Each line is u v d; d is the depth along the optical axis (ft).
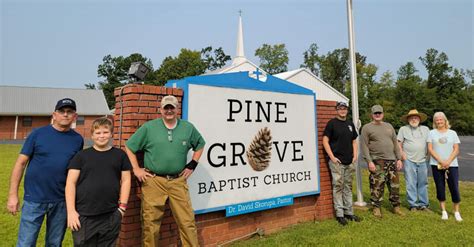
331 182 17.69
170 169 10.26
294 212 15.94
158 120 10.52
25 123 105.50
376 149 18.17
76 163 8.80
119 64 208.03
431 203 21.63
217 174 12.84
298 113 16.21
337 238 13.87
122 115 11.14
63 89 119.65
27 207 9.00
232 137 13.44
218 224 13.01
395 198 18.33
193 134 10.92
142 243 10.51
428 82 178.19
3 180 27.07
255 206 13.96
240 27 116.88
